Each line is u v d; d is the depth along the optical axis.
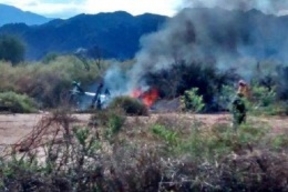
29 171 14.92
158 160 14.99
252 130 16.64
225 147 15.69
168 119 17.55
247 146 15.77
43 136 16.62
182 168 14.92
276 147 15.73
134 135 16.17
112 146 15.30
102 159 14.99
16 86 63.16
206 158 15.15
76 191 14.77
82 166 14.99
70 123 16.00
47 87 62.47
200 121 17.62
